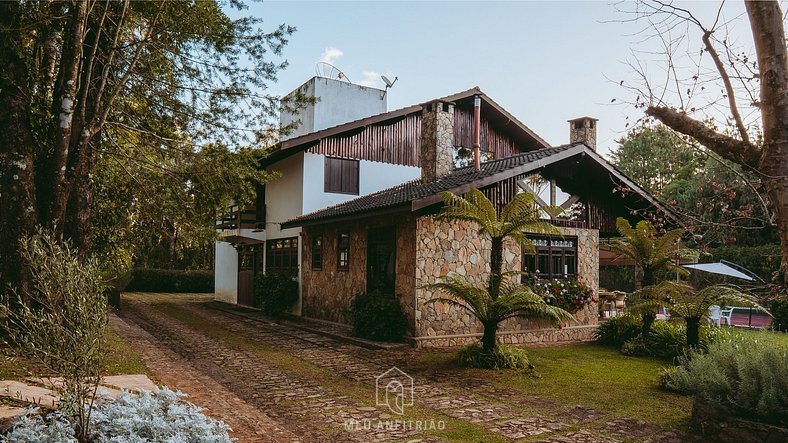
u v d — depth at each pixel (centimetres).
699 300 1038
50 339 352
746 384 546
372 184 1758
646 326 1171
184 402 574
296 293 1648
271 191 1864
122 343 999
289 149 1619
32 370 479
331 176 1681
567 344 1285
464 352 964
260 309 1897
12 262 792
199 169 1153
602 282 2683
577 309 1367
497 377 855
